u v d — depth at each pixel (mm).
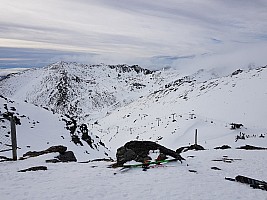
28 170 17000
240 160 22906
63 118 56094
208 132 110250
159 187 13516
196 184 14250
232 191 13297
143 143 20062
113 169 17422
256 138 77438
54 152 23125
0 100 50469
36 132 43375
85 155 40625
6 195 11992
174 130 127375
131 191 12828
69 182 14188
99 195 12164
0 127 39875
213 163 21062
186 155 26203
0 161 20516
